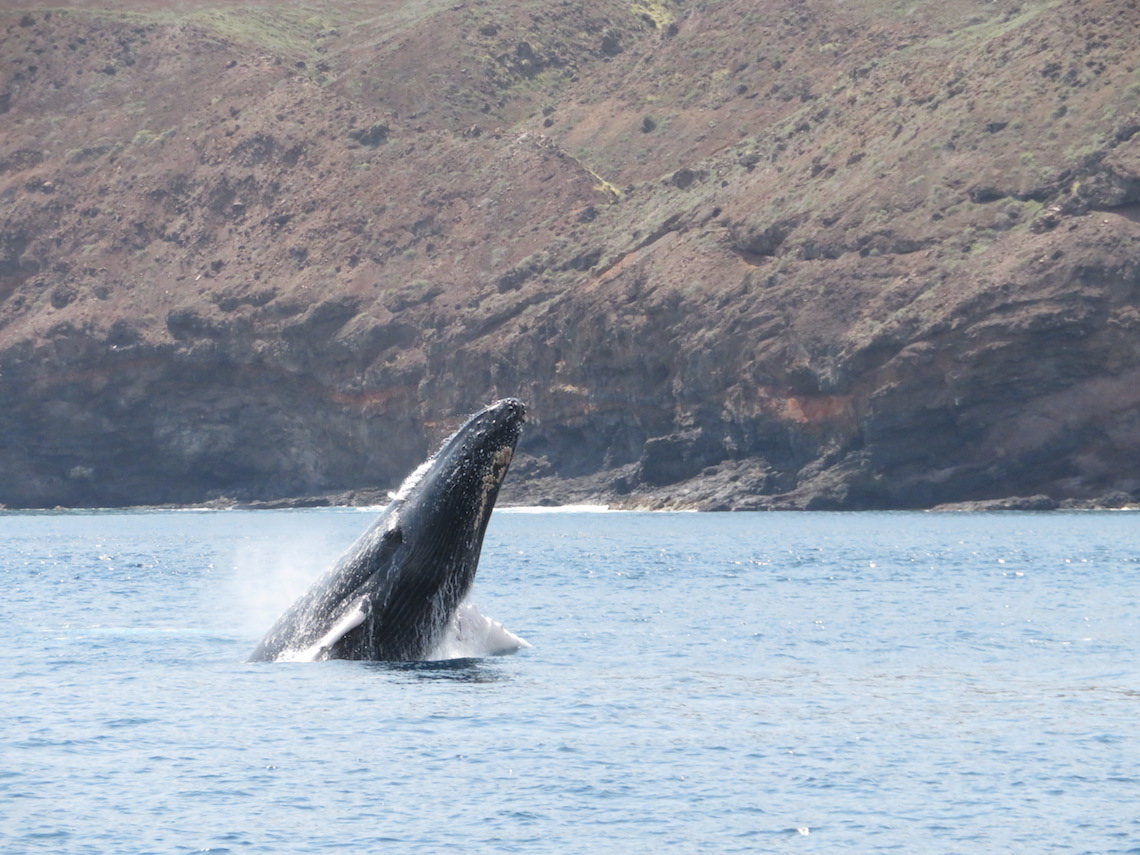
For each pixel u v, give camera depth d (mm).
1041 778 78625
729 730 90750
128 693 103438
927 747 86062
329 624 106000
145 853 66500
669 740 87938
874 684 108875
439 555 99250
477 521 97688
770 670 116562
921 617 162750
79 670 116625
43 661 123625
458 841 68250
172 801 74562
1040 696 103062
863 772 80250
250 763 82125
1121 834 68688
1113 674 113938
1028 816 71750
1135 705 98938
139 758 83438
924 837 68812
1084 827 69812
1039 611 169750
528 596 198625
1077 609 171875
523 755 84000
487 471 96438
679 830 69938
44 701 100812
